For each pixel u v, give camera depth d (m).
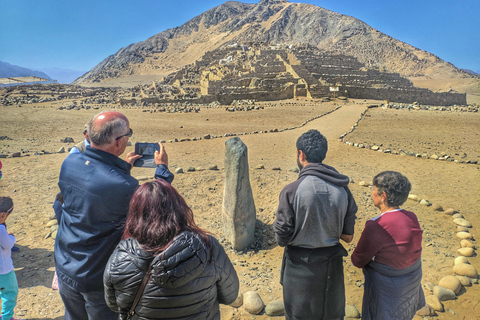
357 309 4.32
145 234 2.01
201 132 22.52
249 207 6.19
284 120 29.05
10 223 6.93
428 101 58.53
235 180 5.95
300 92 52.25
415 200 8.48
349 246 6.14
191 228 2.19
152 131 22.45
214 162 12.50
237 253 6.13
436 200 8.61
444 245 6.16
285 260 3.20
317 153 3.01
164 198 2.10
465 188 9.62
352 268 5.43
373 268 3.12
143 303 2.00
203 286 2.07
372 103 46.53
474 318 4.14
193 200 8.20
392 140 18.97
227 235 6.41
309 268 2.97
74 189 2.64
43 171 10.94
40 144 17.59
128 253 2.03
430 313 4.18
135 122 26.53
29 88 62.12
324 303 3.03
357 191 8.79
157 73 191.00
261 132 21.08
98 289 2.67
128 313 2.12
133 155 3.17
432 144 17.83
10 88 60.56
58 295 4.61
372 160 13.41
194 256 2.00
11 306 3.69
